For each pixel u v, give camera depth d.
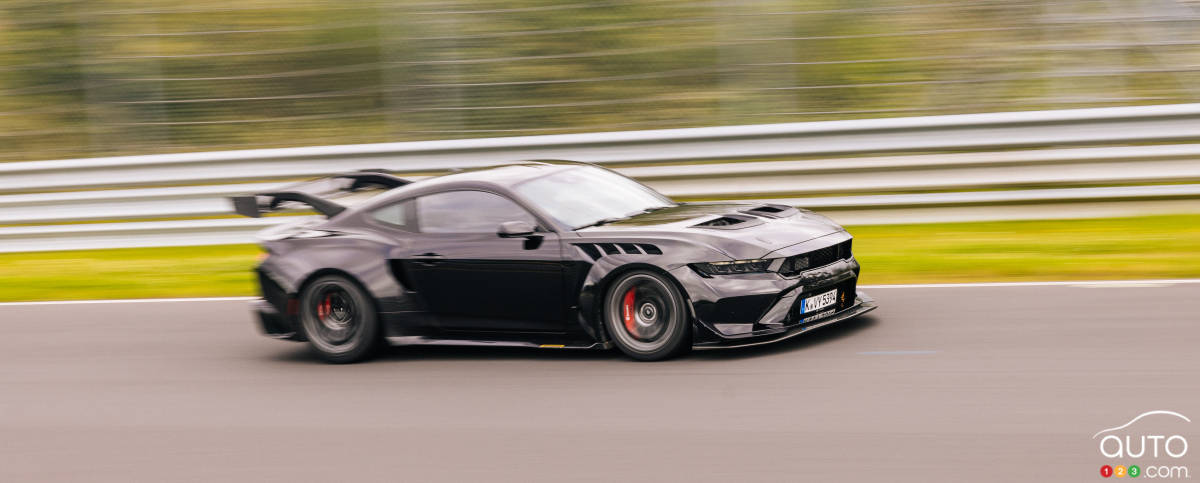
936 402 5.54
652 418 5.62
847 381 5.98
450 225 7.16
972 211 10.93
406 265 7.18
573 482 4.85
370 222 7.46
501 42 15.70
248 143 16.59
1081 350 6.34
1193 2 13.13
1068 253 9.49
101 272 11.59
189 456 5.65
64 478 5.46
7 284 11.38
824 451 4.97
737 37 12.90
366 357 7.42
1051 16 14.00
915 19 15.36
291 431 5.94
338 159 12.05
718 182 11.45
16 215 12.45
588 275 6.64
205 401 6.69
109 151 14.06
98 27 17.58
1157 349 6.27
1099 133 10.78
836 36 14.65
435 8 13.41
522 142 11.74
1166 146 10.64
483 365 7.04
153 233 12.17
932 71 14.84
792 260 6.51
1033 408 5.34
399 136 13.20
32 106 17.36
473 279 6.99
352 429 5.89
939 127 10.98
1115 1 13.55
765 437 5.21
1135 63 13.33
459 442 5.52
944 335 6.87
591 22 17.20
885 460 4.80
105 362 7.83
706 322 6.39
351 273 7.30
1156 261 8.98
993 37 14.47
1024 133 10.89
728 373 6.27
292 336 7.59
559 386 6.34
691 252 6.45
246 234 12.04
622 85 16.00
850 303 7.09
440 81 13.07
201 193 12.09
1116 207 10.77
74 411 6.66
